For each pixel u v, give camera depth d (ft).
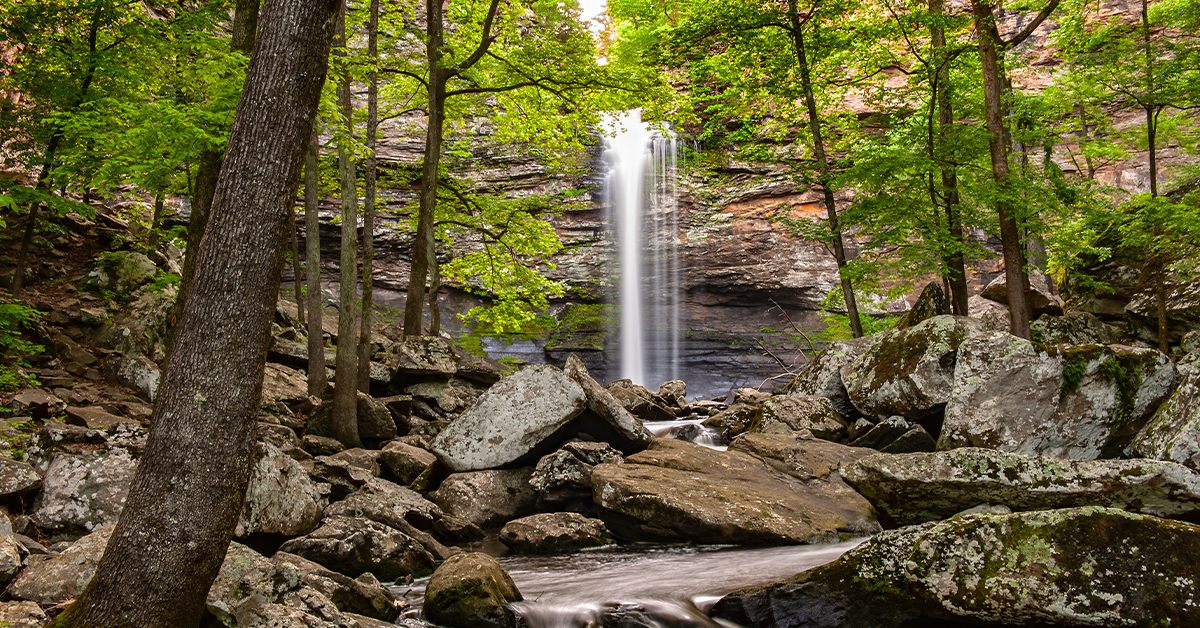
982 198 49.78
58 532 25.18
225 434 14.85
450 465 38.63
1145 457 27.68
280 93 15.48
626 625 21.38
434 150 58.34
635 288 104.53
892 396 42.16
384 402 47.24
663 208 105.09
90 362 41.75
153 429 14.85
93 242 54.34
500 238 71.26
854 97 89.45
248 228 15.23
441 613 21.65
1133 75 56.90
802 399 45.06
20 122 41.98
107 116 36.22
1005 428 36.09
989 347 37.76
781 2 58.80
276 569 19.11
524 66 60.29
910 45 57.11
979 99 61.82
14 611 16.87
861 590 18.97
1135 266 58.13
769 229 103.09
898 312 94.07
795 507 32.32
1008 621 16.98
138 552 14.25
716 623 21.11
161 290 49.37
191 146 33.91
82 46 41.16
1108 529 16.76
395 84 67.56
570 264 103.30
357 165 65.00
